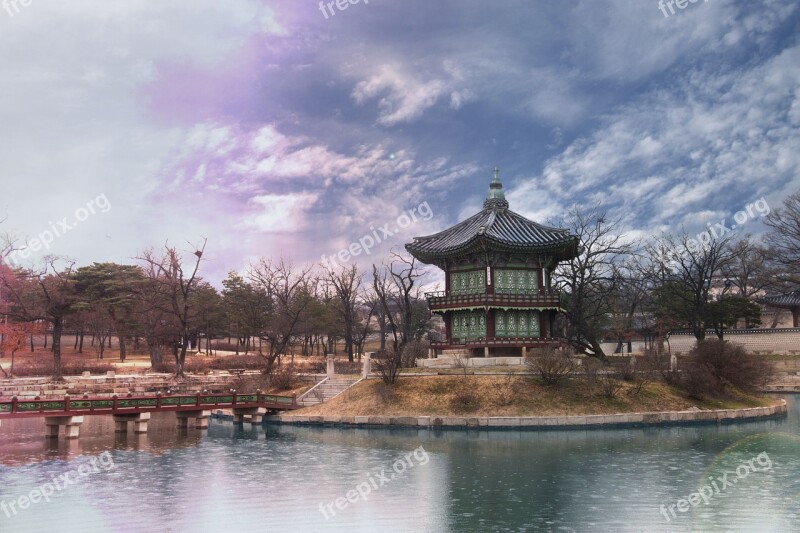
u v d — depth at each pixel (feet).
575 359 249.75
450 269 286.25
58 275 333.83
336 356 433.89
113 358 382.63
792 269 367.45
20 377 283.38
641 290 355.97
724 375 246.88
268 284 416.46
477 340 271.90
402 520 118.32
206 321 399.65
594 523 114.93
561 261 306.76
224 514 122.11
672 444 184.55
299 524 117.39
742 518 116.57
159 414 296.51
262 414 242.78
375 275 350.43
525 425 211.61
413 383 238.68
